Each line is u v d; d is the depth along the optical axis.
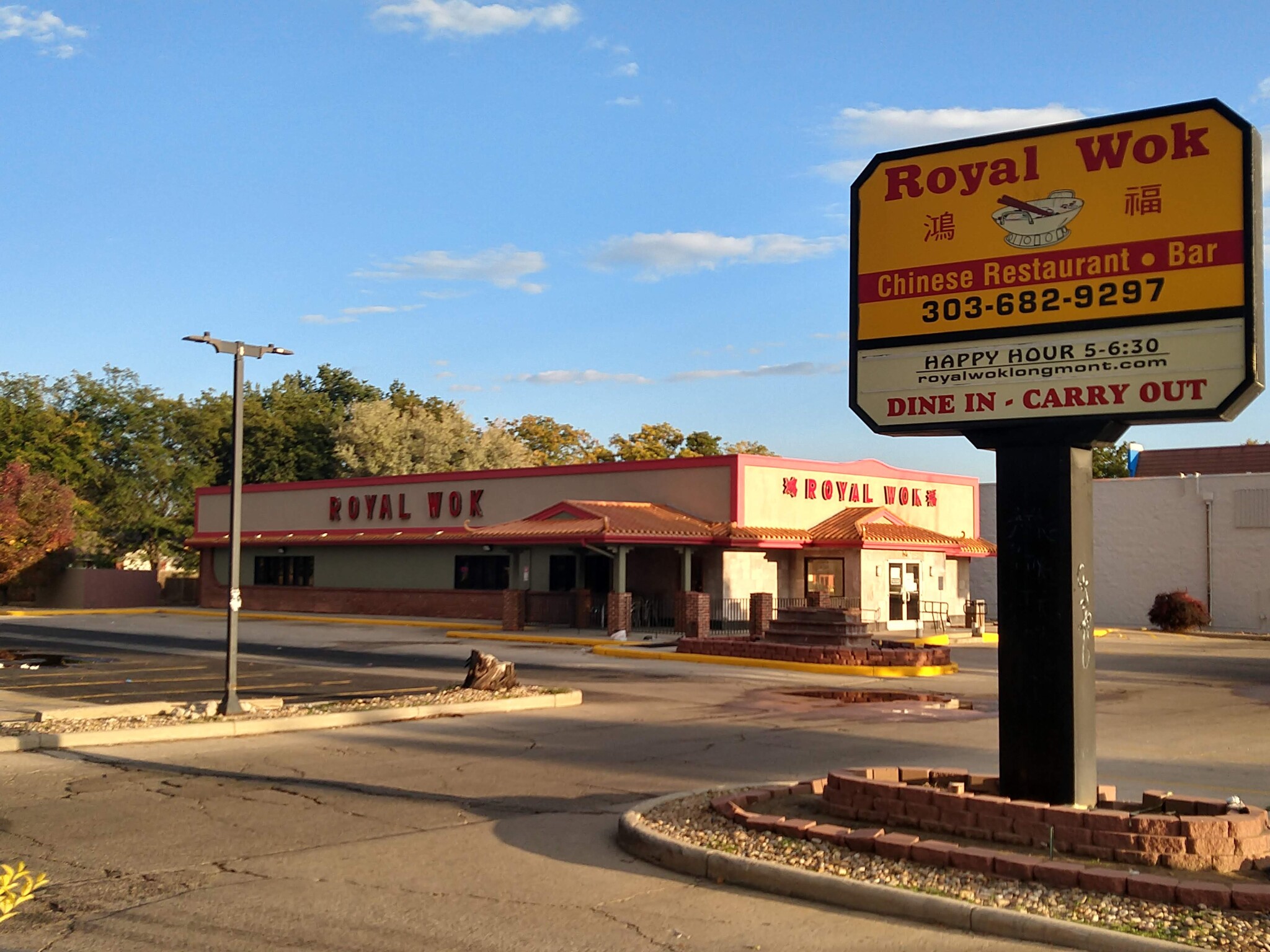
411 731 15.55
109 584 56.09
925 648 26.47
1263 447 54.28
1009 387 9.04
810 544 38.28
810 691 21.39
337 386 96.38
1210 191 8.41
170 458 71.56
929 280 9.42
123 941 6.63
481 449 74.06
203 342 15.97
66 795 10.94
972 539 45.94
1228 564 45.59
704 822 9.07
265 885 7.82
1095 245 8.78
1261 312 8.24
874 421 9.58
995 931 6.71
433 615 44.31
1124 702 20.36
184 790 11.23
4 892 4.86
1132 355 8.59
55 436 64.56
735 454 37.75
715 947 6.59
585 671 24.86
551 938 6.73
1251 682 24.42
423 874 8.14
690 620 33.09
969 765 12.97
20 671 23.73
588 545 34.88
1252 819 7.83
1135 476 57.19
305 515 50.50
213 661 26.58
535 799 10.95
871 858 7.91
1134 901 6.89
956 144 9.37
